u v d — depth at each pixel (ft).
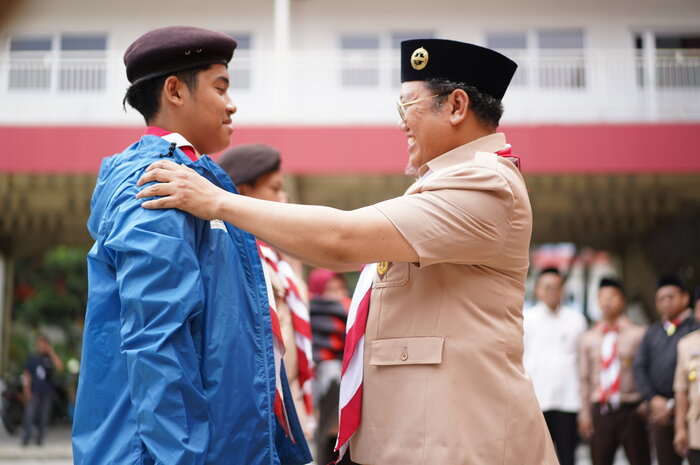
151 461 5.64
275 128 39.70
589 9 47.62
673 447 19.99
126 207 6.01
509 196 6.36
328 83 46.52
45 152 39.93
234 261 6.45
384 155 39.34
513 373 6.53
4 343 53.52
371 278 7.04
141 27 48.52
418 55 6.84
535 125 39.42
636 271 55.21
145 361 5.56
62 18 48.62
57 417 44.93
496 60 6.85
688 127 39.11
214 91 6.95
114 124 41.14
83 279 57.36
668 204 45.34
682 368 18.48
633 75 42.55
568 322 22.49
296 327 9.74
